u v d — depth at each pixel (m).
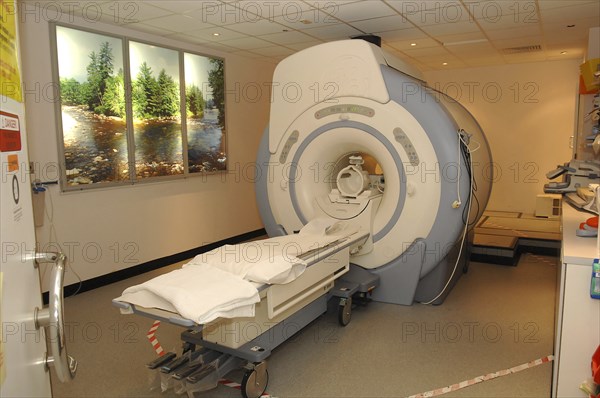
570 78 6.06
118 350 2.68
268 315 2.14
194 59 4.77
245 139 5.64
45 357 1.04
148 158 4.28
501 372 2.34
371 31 4.28
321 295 2.71
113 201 3.97
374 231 3.20
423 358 2.51
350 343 2.71
